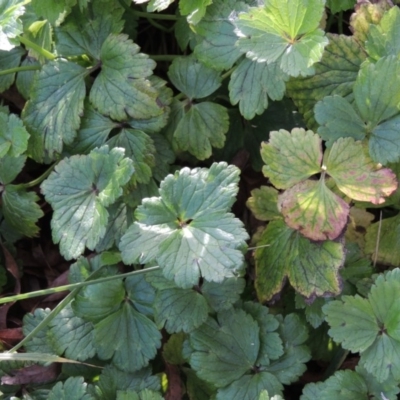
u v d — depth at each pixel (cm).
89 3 48
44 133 48
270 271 45
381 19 43
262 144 43
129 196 47
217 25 46
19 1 46
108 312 45
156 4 45
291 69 42
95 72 50
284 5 42
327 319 43
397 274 42
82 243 44
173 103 48
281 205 43
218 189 42
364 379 43
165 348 46
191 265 40
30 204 49
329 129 43
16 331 48
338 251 43
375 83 42
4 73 49
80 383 44
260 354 45
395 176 42
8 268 50
